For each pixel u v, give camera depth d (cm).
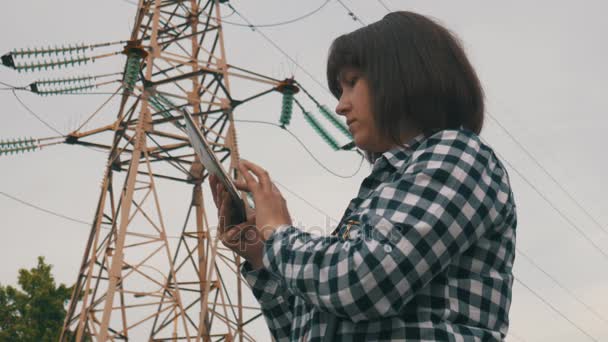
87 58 1961
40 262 3161
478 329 168
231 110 2020
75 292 2023
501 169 188
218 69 2052
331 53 209
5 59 1936
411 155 182
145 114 2027
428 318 166
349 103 199
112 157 2102
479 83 200
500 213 176
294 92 2105
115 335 1777
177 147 2139
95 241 1967
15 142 2050
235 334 1997
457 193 168
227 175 204
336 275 162
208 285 1895
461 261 173
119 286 1952
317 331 178
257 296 220
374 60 195
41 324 3055
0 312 3059
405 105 190
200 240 2227
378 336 166
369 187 190
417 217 164
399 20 200
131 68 1923
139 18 2250
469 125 196
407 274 160
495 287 173
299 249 173
